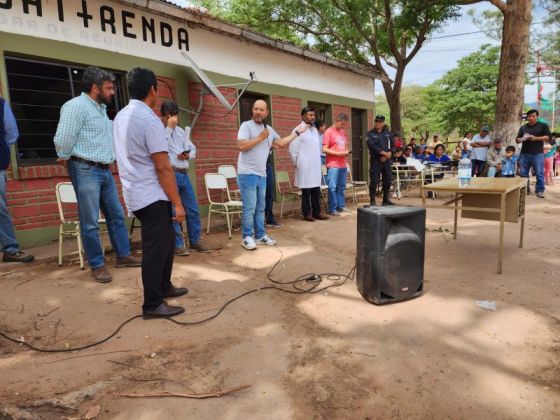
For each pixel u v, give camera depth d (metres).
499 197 4.85
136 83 2.99
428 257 4.84
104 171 4.02
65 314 3.28
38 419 2.03
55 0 5.15
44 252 4.72
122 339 2.89
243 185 5.21
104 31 5.70
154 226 3.10
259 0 15.73
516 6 9.74
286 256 4.96
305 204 7.09
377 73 12.42
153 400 2.21
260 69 8.46
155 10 6.04
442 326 3.08
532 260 4.62
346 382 2.40
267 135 5.01
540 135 9.25
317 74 10.16
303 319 3.24
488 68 29.70
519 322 3.14
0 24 4.69
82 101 3.79
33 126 5.18
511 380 2.42
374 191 8.23
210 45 7.34
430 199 9.83
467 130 32.44
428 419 2.11
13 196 4.87
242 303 3.55
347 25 15.85
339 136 7.62
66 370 2.48
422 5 12.02
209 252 5.11
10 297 3.58
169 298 3.63
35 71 5.17
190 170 7.05
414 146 13.32
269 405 2.20
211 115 7.41
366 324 3.14
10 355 2.68
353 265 4.64
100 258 4.04
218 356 2.67
